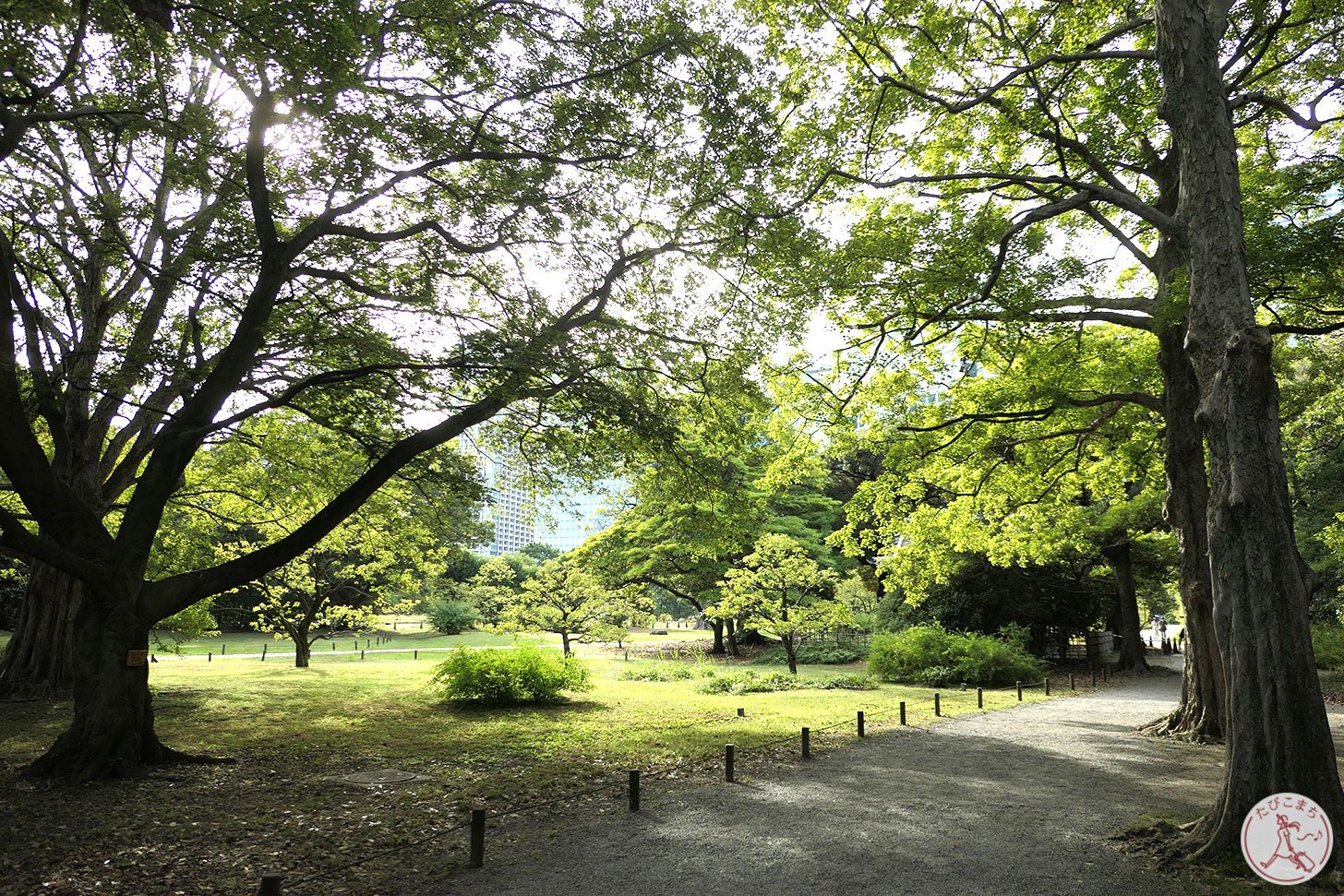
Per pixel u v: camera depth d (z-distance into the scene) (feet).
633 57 39.29
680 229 47.21
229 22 29.58
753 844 24.58
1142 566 102.47
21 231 43.73
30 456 33.19
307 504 68.59
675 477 52.49
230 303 42.32
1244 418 22.66
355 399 42.98
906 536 68.90
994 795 30.66
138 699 35.83
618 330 47.73
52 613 60.64
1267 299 39.93
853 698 63.52
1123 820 27.04
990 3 40.98
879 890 20.70
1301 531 87.10
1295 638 21.75
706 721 49.85
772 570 86.22
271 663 100.12
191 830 26.13
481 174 45.21
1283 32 40.34
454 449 56.39
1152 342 51.98
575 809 28.86
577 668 62.39
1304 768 21.15
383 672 86.07
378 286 45.19
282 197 40.27
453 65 36.35
